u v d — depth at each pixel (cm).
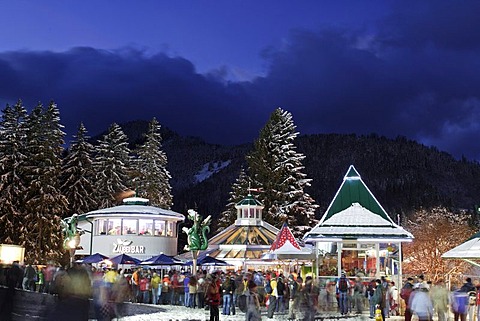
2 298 2062
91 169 7319
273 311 2834
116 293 2472
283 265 4831
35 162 6362
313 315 2356
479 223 7531
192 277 3312
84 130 7362
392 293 3067
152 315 2859
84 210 7125
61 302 2045
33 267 4103
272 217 7356
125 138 8150
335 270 3656
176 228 6009
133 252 5584
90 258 4416
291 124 7919
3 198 6062
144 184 8056
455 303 2348
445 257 3425
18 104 6425
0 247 3959
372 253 3681
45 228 6166
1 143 6256
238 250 5241
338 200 3891
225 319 2762
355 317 2881
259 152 7769
